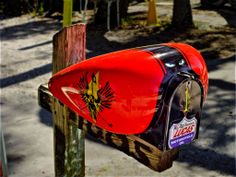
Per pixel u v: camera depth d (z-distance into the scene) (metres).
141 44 8.95
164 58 1.21
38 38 9.30
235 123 5.05
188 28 10.02
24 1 12.26
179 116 1.17
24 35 9.59
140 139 1.29
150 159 1.27
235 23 10.68
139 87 1.16
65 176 1.80
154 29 10.13
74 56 1.63
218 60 7.65
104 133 1.44
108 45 8.82
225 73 6.86
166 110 1.14
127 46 8.80
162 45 1.33
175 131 1.18
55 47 1.65
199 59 1.31
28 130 4.80
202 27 10.20
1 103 5.59
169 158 1.28
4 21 11.20
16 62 7.45
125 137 1.35
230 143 4.58
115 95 1.22
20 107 5.47
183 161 4.18
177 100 1.15
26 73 6.86
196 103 1.22
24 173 3.92
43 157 4.21
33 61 7.53
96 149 4.38
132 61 1.21
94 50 8.44
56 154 1.82
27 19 11.41
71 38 1.61
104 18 10.78
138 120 1.19
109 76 1.23
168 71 1.18
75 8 12.67
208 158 4.26
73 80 1.36
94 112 1.31
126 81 1.19
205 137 4.69
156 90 1.14
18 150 4.33
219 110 5.41
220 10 12.43
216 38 9.19
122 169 4.02
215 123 5.05
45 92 1.77
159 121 1.17
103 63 1.27
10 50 8.26
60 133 1.75
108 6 10.14
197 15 11.68
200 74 1.27
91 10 12.64
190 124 1.22
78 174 1.83
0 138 1.21
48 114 5.25
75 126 1.64
